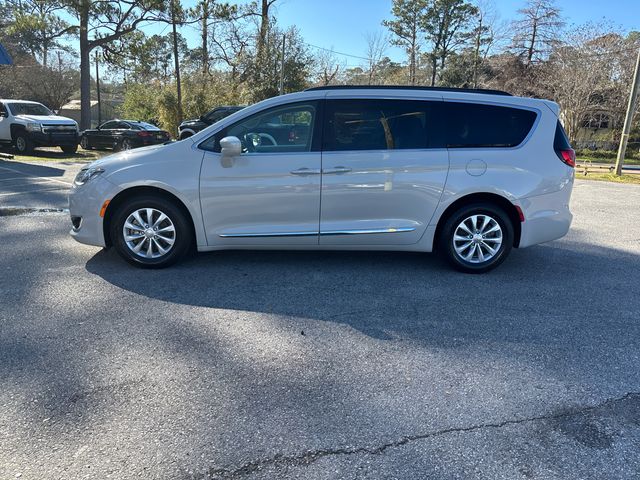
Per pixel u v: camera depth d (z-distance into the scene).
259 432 2.54
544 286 4.84
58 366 3.12
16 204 8.01
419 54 51.78
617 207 9.62
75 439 2.46
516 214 4.96
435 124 4.86
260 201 4.77
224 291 4.46
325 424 2.62
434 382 3.06
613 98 29.59
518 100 4.97
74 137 16.81
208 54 39.47
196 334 3.61
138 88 31.11
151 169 4.73
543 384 3.07
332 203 4.80
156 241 4.90
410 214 4.89
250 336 3.61
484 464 2.35
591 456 2.42
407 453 2.42
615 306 4.38
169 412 2.69
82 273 4.82
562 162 4.98
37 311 3.92
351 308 4.16
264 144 4.83
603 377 3.17
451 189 4.84
